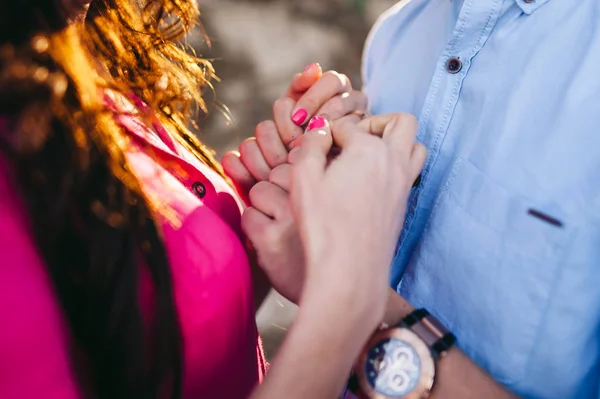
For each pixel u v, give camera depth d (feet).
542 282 1.51
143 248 1.20
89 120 1.16
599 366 1.57
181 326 1.27
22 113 1.09
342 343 1.21
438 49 1.70
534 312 1.53
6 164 1.08
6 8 1.12
